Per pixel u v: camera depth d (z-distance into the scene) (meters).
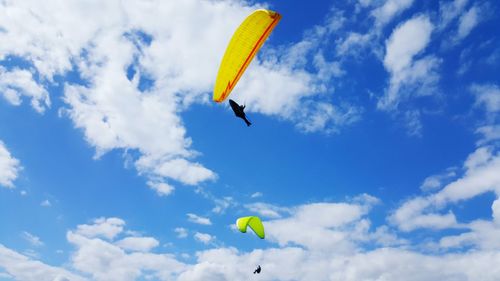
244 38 17.41
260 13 16.45
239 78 19.06
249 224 26.67
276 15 16.81
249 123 15.36
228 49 17.47
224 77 18.45
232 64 18.16
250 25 16.94
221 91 18.83
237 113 15.10
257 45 18.05
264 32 17.56
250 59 18.58
